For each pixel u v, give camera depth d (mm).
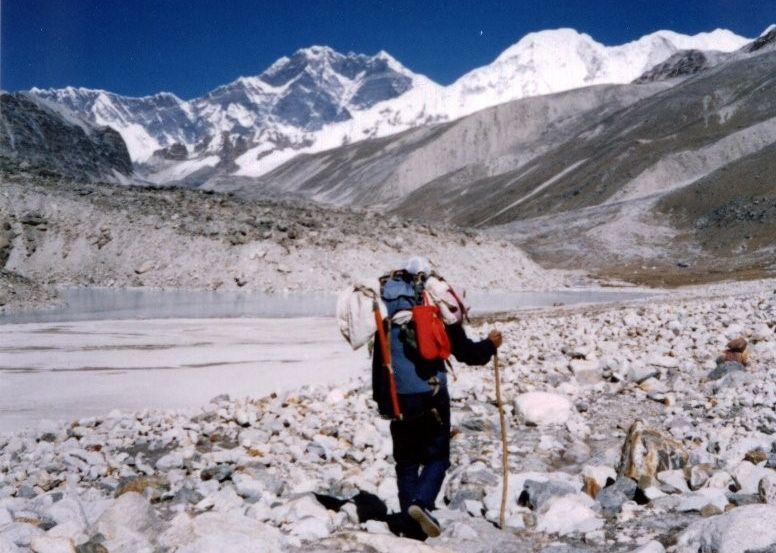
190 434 8680
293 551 4277
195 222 58281
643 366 11953
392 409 4684
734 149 171750
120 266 53812
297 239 57000
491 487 6047
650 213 130625
